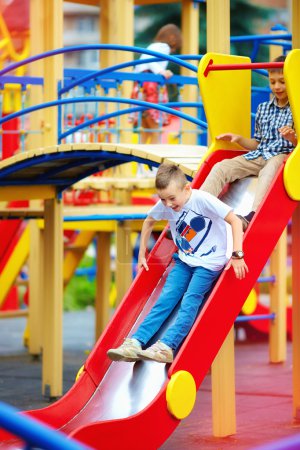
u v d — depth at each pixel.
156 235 23.22
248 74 15.98
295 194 14.68
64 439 7.00
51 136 22.50
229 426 15.83
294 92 14.44
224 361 15.73
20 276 33.53
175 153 15.95
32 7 23.64
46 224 18.91
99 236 24.45
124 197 24.84
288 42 23.34
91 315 34.47
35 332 24.27
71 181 18.78
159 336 14.16
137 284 14.56
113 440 12.59
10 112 24.52
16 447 13.38
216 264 14.00
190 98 26.16
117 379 13.96
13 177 18.05
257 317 23.12
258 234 14.20
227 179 15.05
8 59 28.33
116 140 22.47
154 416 12.96
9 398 19.00
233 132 15.80
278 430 16.16
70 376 21.44
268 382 20.80
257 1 51.53
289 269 31.66
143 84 24.47
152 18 48.69
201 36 45.66
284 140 15.30
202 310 13.59
